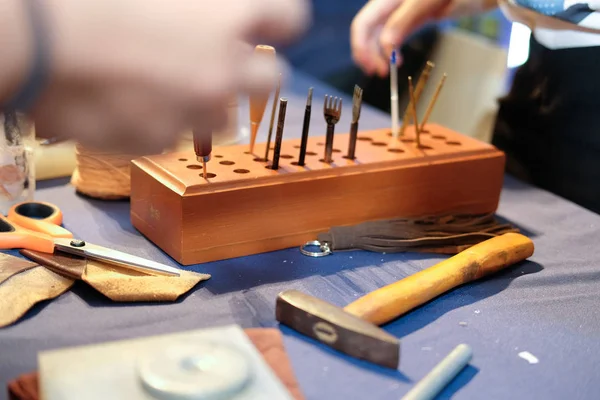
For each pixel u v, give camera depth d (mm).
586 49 1318
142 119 615
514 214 1218
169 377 579
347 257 984
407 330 800
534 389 701
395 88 1185
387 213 1087
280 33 674
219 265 936
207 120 654
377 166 1055
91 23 567
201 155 903
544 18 1188
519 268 994
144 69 586
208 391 567
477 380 710
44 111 592
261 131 1442
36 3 551
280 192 965
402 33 1417
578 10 1146
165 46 591
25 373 671
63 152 1222
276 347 707
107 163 1109
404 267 962
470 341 782
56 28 557
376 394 671
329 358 722
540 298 900
